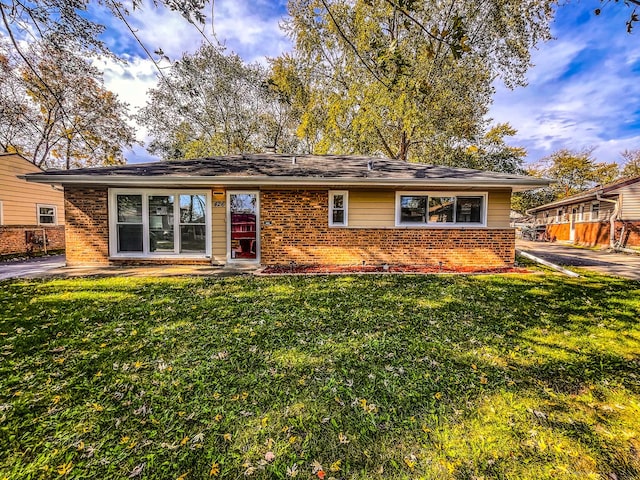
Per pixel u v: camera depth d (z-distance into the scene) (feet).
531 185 25.82
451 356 10.43
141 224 27.68
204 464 6.04
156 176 24.34
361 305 15.80
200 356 10.35
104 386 8.60
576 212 63.16
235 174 25.45
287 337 11.87
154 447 6.45
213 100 62.95
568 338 11.89
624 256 38.01
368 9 36.11
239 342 11.40
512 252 27.25
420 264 27.12
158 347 10.97
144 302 16.19
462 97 44.19
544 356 10.46
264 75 64.23
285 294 17.81
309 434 6.86
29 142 52.85
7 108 31.30
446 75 39.52
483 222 27.48
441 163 53.72
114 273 24.03
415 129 45.24
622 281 21.63
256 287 19.43
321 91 51.19
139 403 7.90
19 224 41.14
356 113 47.03
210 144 66.85
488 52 41.01
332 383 8.81
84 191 26.96
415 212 27.55
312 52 47.83
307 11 40.63
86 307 15.33
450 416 7.44
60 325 12.94
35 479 5.67
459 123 48.47
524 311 15.02
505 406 7.80
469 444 6.56
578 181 97.09
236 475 5.80
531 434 6.83
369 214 27.35
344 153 51.16
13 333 12.10
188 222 27.94
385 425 7.13
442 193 27.35
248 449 6.42
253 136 70.85
